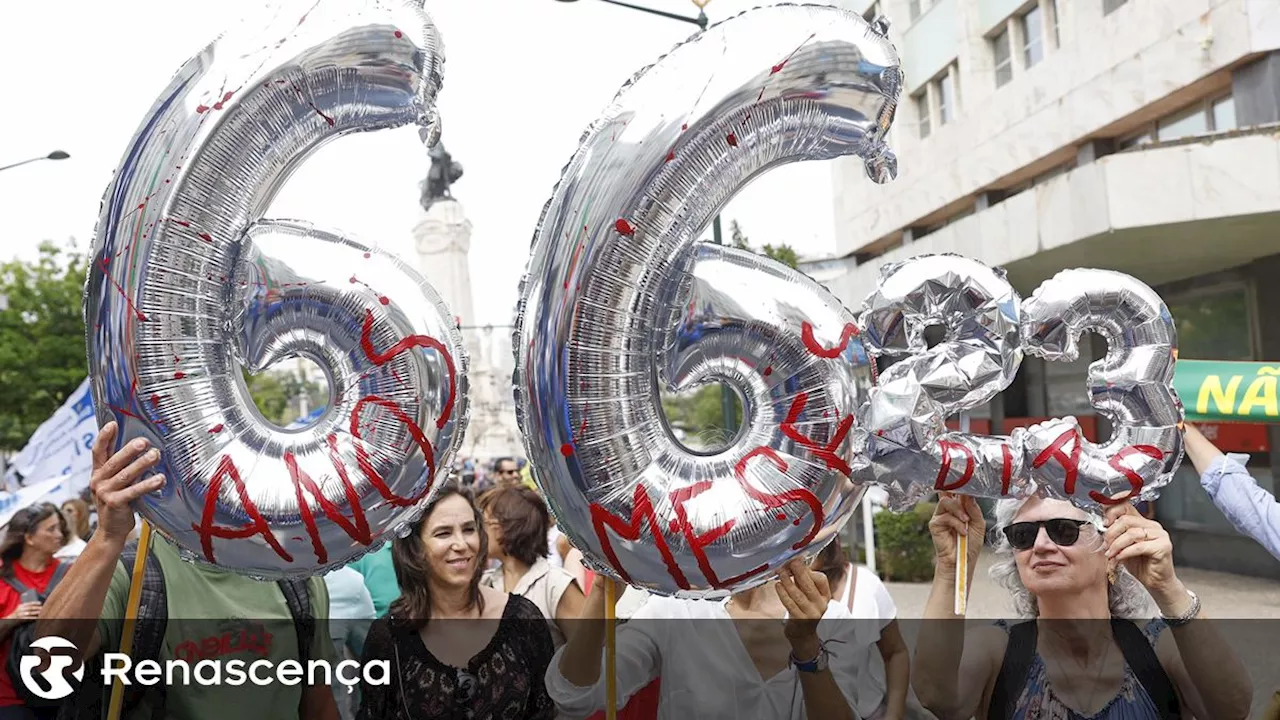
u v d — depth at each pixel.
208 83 1.88
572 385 1.84
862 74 1.86
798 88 1.84
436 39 1.96
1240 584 9.12
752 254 2.03
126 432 1.91
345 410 1.99
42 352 23.59
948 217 15.64
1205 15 10.06
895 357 2.08
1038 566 2.26
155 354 1.88
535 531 4.03
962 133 14.49
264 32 1.90
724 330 1.96
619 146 1.83
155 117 1.91
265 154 1.93
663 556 1.91
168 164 1.87
